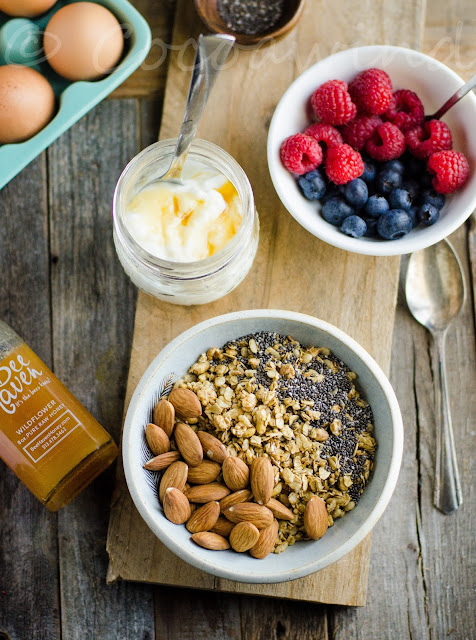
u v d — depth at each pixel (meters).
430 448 0.55
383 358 0.51
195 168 0.48
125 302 0.55
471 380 0.55
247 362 0.49
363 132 0.49
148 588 0.53
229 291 0.50
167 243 0.47
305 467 0.47
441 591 0.54
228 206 0.48
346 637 0.53
